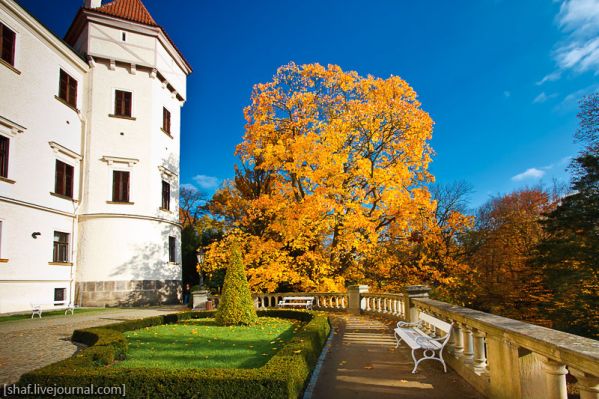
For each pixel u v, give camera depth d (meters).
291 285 24.39
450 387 6.75
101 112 26.81
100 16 27.06
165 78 29.67
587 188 23.22
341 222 21.92
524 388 4.85
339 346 10.84
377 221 24.23
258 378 5.50
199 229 42.06
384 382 7.15
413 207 22.39
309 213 20.81
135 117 27.69
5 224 20.34
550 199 43.75
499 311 30.80
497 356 5.57
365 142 24.41
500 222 42.19
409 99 24.41
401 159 24.25
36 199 22.33
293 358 6.69
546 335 4.43
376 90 23.83
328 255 24.03
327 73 24.30
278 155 22.59
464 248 34.81
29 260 21.64
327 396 6.38
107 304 25.08
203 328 13.56
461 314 7.21
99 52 26.92
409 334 9.38
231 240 23.56
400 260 29.42
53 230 23.48
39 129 22.70
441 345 7.78
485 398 6.06
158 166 28.55
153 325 14.48
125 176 27.14
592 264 22.14
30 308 21.50
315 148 21.34
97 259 25.38
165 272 28.16
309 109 24.16
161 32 28.83
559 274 23.28
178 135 32.16
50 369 5.98
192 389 5.52
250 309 14.61
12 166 20.91
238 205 31.41
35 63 22.58
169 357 8.77
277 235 23.81
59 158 24.17
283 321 15.72
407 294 13.23
